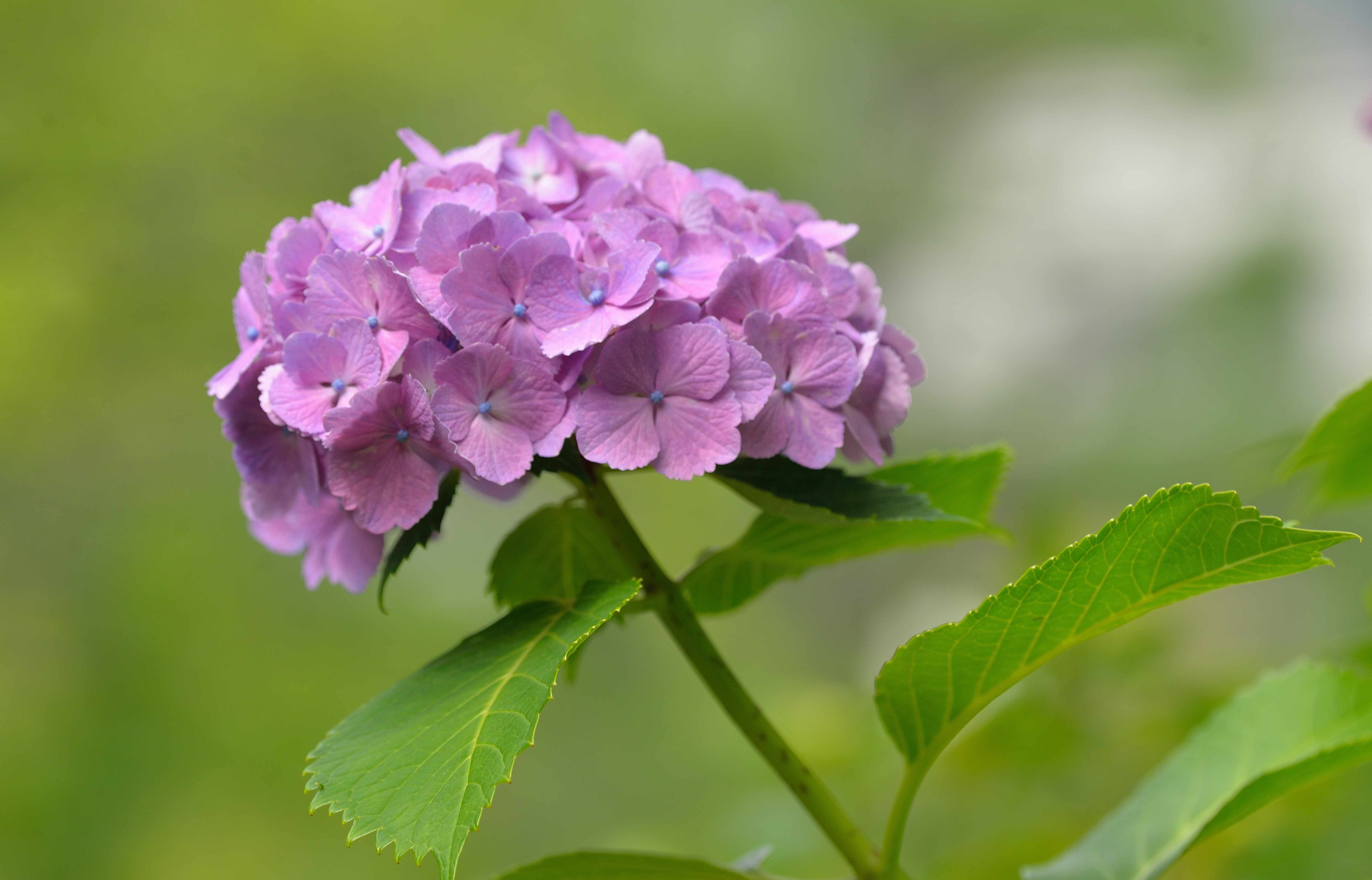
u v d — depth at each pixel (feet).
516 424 3.57
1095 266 16.90
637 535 3.73
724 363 3.57
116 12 13.83
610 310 3.57
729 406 3.58
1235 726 3.99
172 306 13.85
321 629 13.57
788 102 19.11
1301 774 3.78
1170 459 14.30
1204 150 16.81
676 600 3.74
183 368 13.89
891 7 19.83
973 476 3.92
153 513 13.33
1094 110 18.63
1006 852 4.70
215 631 12.94
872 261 19.79
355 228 3.65
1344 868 4.51
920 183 20.04
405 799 3.46
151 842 11.66
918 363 3.76
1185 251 16.14
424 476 3.58
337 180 15.10
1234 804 3.79
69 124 13.35
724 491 17.03
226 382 3.65
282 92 14.76
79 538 13.11
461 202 3.62
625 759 14.17
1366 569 9.29
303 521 3.78
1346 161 15.14
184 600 12.87
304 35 14.65
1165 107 17.99
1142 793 3.98
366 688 13.24
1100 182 17.61
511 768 3.45
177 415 13.85
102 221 13.53
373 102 15.30
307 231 3.66
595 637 12.92
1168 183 16.85
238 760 12.26
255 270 3.67
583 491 3.74
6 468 12.87
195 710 12.45
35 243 13.00
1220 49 18.04
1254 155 16.06
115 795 11.82
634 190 3.67
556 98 16.62
